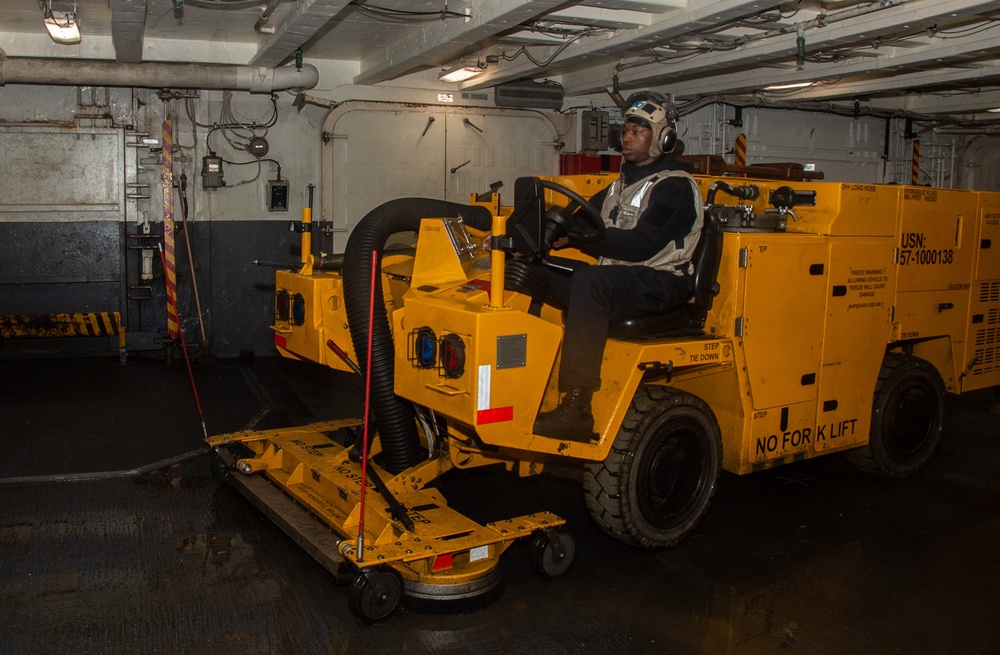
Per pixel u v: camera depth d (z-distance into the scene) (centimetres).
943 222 522
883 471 527
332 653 319
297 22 587
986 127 1237
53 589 362
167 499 473
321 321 437
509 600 368
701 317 425
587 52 698
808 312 450
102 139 816
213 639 326
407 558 335
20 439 567
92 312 835
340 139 884
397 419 407
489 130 950
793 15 627
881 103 1118
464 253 393
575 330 362
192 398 694
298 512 408
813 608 365
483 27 590
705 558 417
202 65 786
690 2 577
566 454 371
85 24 718
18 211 801
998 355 583
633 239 373
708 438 424
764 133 1108
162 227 842
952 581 394
